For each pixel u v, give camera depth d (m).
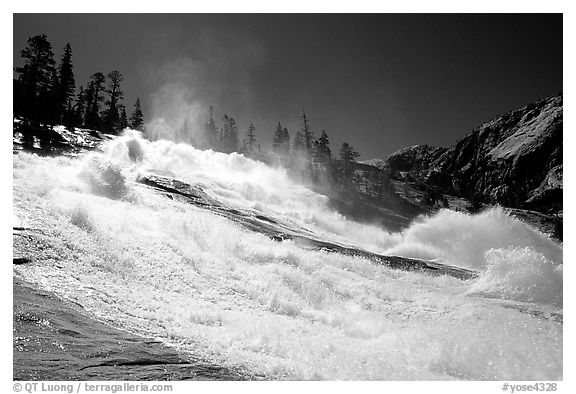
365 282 20.02
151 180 34.91
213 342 9.59
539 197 131.88
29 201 15.80
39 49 56.72
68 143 48.22
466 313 16.73
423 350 12.05
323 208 59.69
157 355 7.89
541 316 16.80
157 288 13.06
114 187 24.92
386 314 16.16
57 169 25.91
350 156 101.06
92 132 59.97
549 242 41.34
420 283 22.19
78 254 12.91
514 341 13.34
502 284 21.53
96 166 26.00
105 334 8.36
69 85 68.88
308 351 10.45
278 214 41.00
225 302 13.75
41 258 11.62
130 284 12.52
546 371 11.04
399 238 44.03
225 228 24.61
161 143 62.94
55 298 9.56
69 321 8.48
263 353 9.73
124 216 18.94
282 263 20.02
